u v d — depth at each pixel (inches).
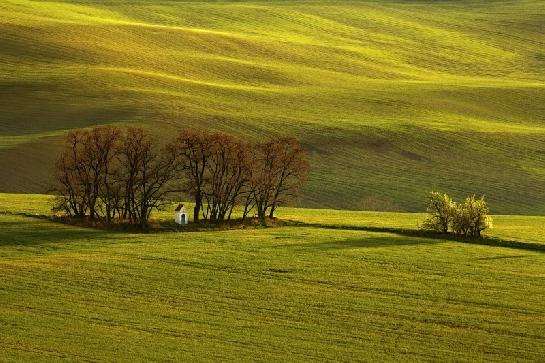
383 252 6328.7
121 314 4751.5
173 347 4261.8
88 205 7239.2
